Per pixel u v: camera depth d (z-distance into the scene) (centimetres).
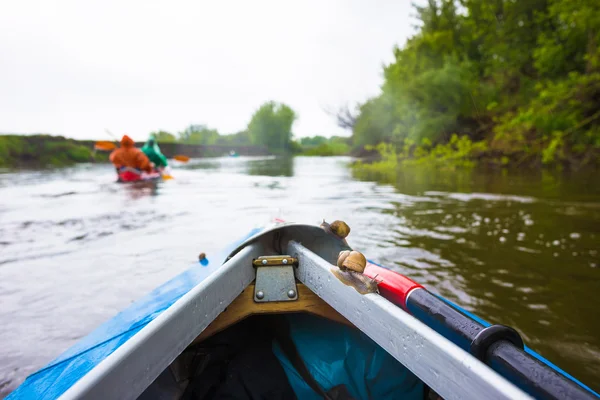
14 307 293
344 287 135
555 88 1330
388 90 2175
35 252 417
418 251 405
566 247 412
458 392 87
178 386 156
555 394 79
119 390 92
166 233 491
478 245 425
